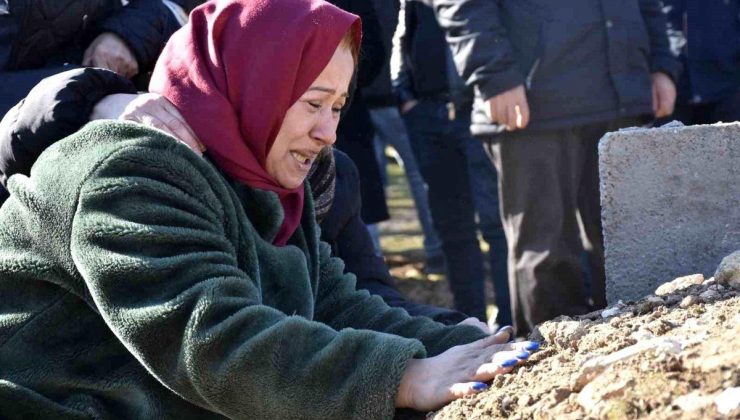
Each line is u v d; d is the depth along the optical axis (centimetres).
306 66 265
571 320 281
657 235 324
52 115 268
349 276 307
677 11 603
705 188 321
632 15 496
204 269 245
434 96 590
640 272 326
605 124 491
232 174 267
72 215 246
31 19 380
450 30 498
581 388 243
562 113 486
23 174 275
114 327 244
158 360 244
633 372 238
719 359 233
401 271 802
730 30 595
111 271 241
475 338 287
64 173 249
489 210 598
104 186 244
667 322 266
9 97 370
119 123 253
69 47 396
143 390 257
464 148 608
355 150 538
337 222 345
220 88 268
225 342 240
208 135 265
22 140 271
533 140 489
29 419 255
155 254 244
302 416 246
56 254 250
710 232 322
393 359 252
